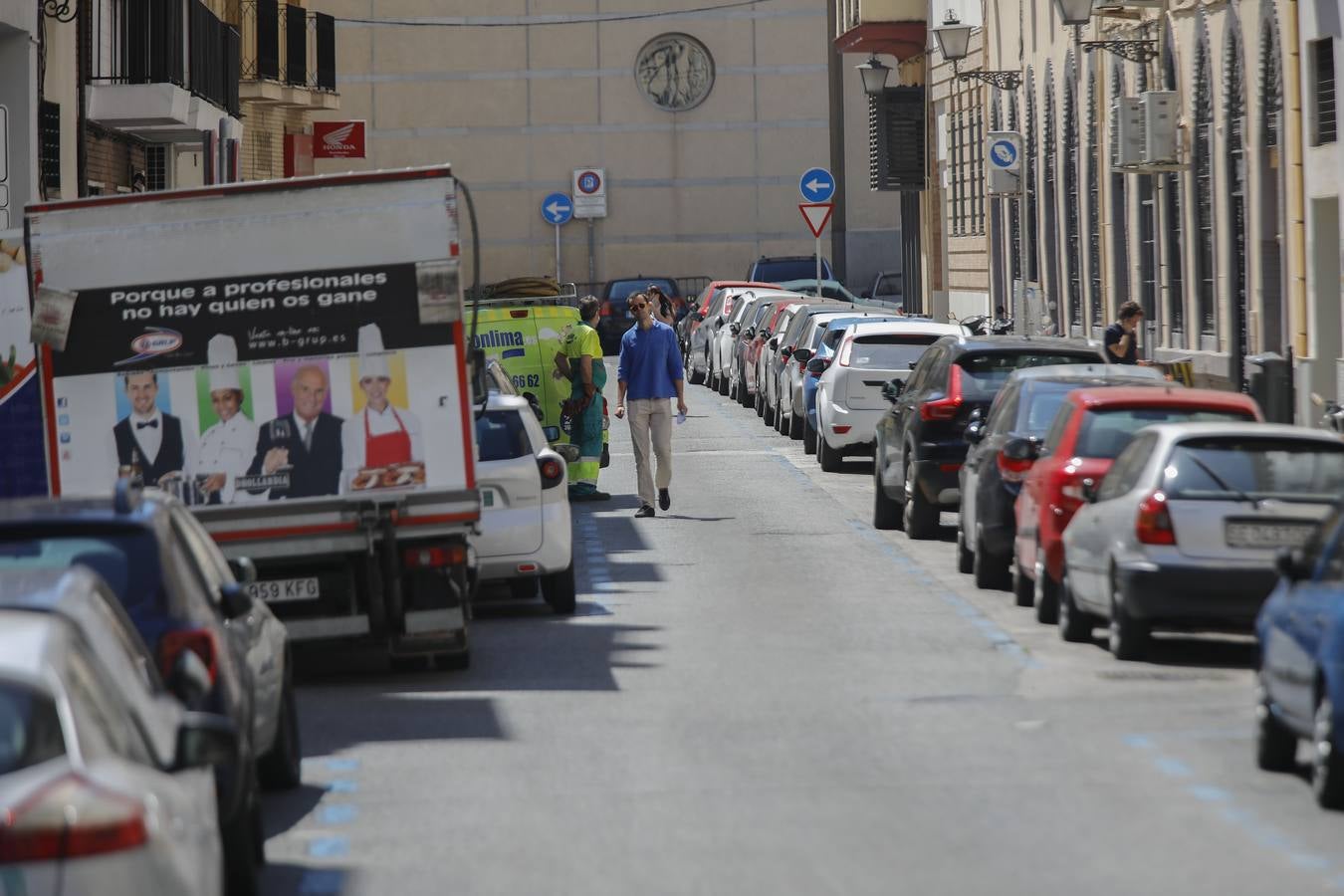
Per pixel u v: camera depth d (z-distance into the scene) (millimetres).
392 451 43656
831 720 38719
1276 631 32375
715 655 47125
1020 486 56031
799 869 27156
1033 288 126812
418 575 44500
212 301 43750
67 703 18656
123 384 43688
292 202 43750
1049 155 122562
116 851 17500
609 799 31984
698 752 35844
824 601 55719
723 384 147375
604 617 53719
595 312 86562
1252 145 85500
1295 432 43906
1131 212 104062
